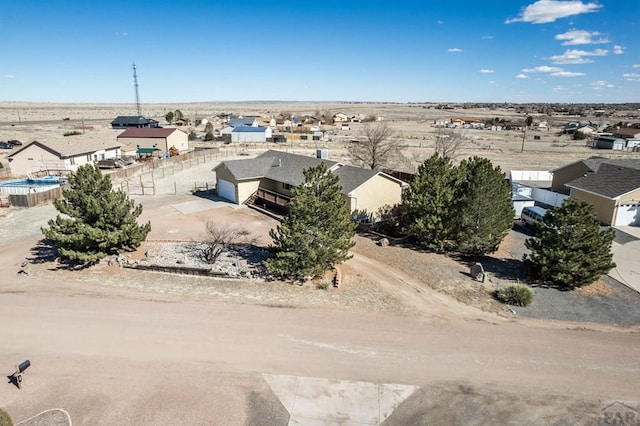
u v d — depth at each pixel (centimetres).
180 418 1300
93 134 7262
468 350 1683
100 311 1941
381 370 1544
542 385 1473
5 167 5347
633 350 1702
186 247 2842
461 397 1409
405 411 1341
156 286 2222
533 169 6412
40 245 2848
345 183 3500
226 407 1348
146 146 7406
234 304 2036
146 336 1739
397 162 6450
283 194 3947
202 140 9794
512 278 2450
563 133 12350
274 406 1355
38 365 1541
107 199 2498
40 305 1991
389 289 2261
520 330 1848
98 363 1557
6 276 2328
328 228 2272
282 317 1917
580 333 1830
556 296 2209
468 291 2253
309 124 14025
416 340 1750
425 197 2883
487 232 2716
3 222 3366
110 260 2502
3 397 1376
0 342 1680
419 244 3038
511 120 17712
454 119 17025
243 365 1559
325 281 2305
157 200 4203
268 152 4697
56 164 5309
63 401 1365
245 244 2934
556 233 2327
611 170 3906
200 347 1667
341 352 1652
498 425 1290
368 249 2927
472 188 2712
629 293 2264
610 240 2269
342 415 1320
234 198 4119
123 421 1285
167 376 1491
